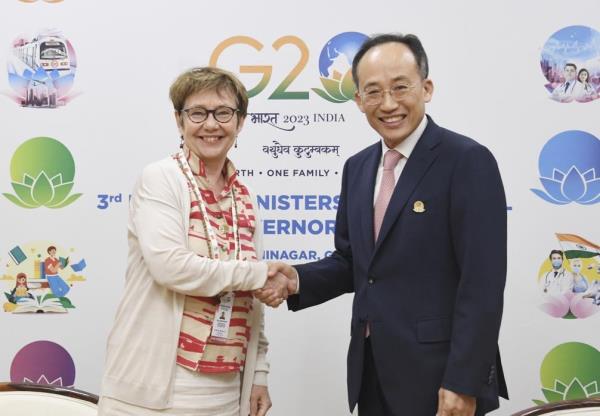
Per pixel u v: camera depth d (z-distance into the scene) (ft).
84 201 7.32
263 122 7.31
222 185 5.07
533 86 7.16
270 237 7.36
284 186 7.34
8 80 7.29
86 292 7.32
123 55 7.25
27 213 7.33
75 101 7.29
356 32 7.22
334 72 7.25
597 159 7.15
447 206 4.67
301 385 7.32
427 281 4.72
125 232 7.32
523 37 7.14
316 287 5.62
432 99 7.22
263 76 7.27
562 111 7.16
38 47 7.29
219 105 4.70
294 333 7.32
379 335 4.82
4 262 7.31
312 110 7.29
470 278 4.44
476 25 7.16
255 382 5.19
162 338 4.46
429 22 7.18
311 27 7.25
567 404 5.63
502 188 4.65
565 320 7.20
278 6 7.25
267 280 5.09
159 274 4.40
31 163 7.31
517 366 7.24
